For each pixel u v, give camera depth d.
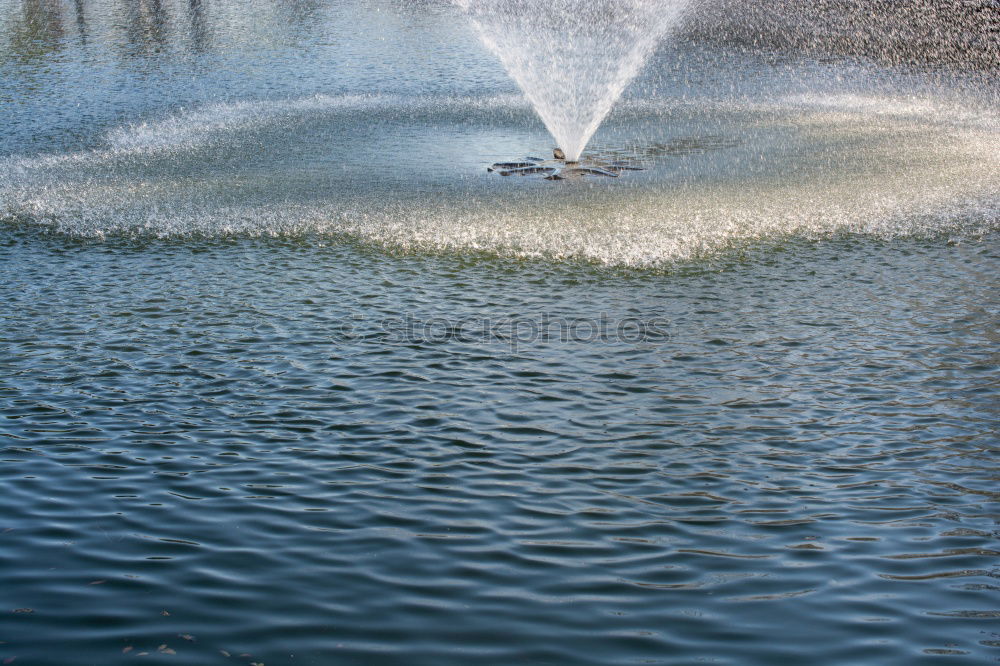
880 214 20.86
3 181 24.61
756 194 22.45
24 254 18.92
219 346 14.30
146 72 41.25
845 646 7.65
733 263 18.08
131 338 14.63
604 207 21.56
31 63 43.16
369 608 8.14
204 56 45.12
